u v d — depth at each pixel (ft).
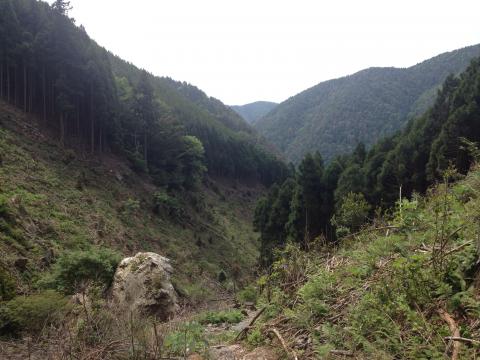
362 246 16.75
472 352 7.60
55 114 124.16
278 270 18.28
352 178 93.50
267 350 12.23
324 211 99.66
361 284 12.51
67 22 127.34
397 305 9.93
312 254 19.33
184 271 88.22
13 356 14.96
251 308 27.07
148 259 34.06
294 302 14.49
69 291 35.99
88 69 126.41
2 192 63.36
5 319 23.03
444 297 9.53
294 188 113.70
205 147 243.81
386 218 19.63
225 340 15.87
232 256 131.34
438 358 7.72
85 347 11.99
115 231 85.35
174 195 148.56
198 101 510.17
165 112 185.68
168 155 163.63
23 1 130.62
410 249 12.42
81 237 67.51
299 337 11.85
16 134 97.50
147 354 12.01
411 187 86.22
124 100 161.99
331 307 12.50
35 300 24.91
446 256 10.66
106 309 15.39
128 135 151.84
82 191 93.30
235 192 242.78
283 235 108.37
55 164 98.22
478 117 72.90
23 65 119.65
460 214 12.15
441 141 77.00
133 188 124.67
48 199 75.82
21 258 42.86
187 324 14.55
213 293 57.00
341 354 9.69
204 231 140.46
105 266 37.88
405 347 8.67
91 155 120.88
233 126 456.45
